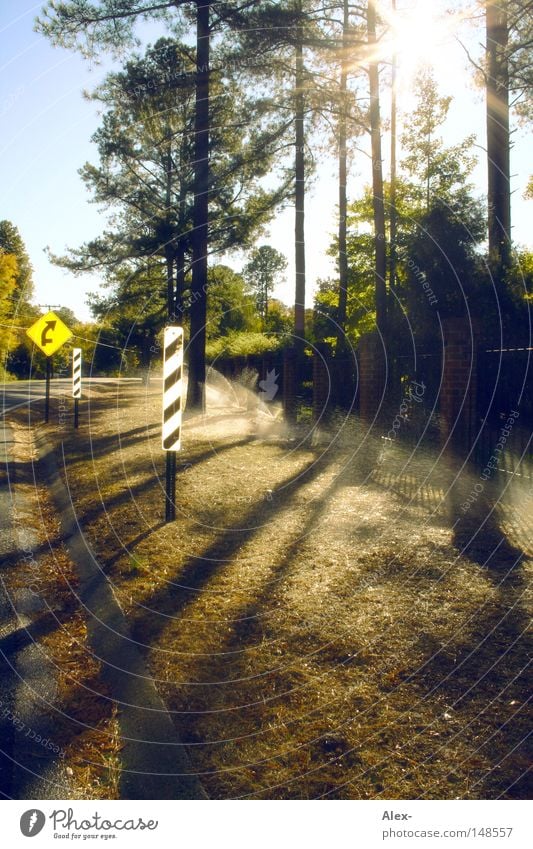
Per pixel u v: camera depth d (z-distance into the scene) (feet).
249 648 13.00
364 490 25.77
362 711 10.55
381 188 41.83
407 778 9.00
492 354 26.58
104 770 9.62
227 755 9.75
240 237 63.36
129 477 29.78
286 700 11.05
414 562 17.03
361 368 38.06
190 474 30.07
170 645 13.38
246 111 51.60
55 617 15.17
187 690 11.62
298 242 59.36
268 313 114.32
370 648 12.56
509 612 13.64
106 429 47.29
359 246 63.72
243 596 15.64
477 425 27.35
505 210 43.65
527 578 15.35
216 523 22.11
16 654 13.24
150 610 15.21
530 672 11.28
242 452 36.06
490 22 39.27
